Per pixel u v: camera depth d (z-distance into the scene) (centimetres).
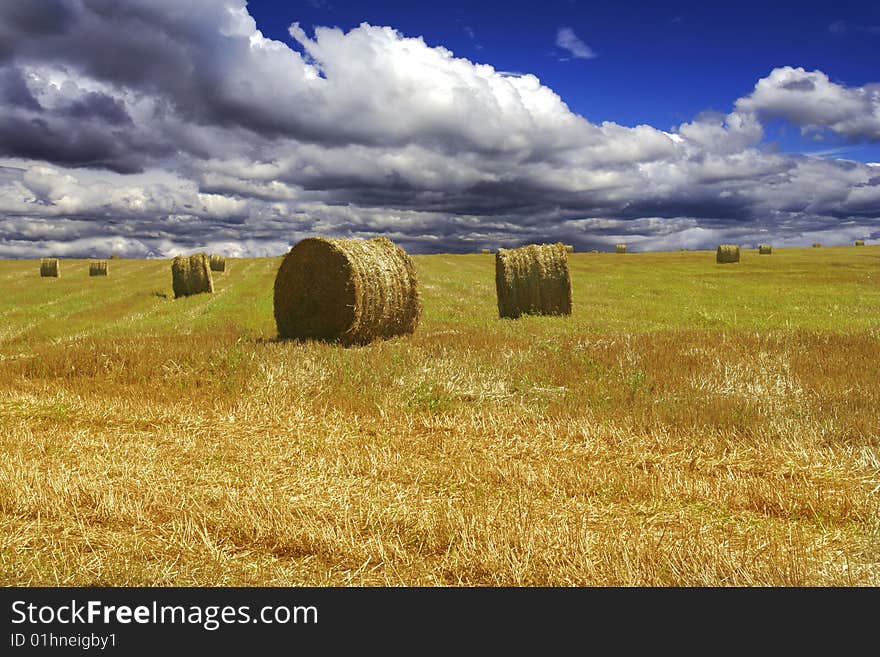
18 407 874
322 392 917
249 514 491
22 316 2420
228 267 5353
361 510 510
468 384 923
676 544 446
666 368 995
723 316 1927
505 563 417
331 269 1422
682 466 625
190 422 804
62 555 441
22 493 536
